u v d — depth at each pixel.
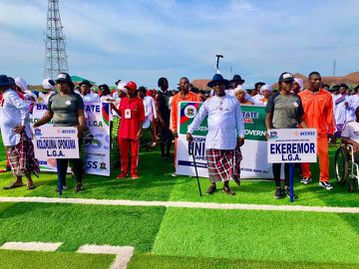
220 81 5.71
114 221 4.82
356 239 4.23
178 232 4.46
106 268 3.62
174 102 7.41
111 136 8.06
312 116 6.29
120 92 7.28
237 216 4.98
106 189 6.37
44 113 7.55
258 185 6.69
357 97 13.09
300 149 5.38
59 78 6.06
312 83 6.29
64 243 4.18
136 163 7.17
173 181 6.95
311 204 5.48
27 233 4.46
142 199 5.77
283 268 3.56
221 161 5.92
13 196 5.98
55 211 5.21
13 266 3.64
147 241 4.21
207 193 6.04
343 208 5.29
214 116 5.84
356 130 6.34
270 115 5.89
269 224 4.69
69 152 5.88
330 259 3.76
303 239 4.24
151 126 10.77
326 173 6.38
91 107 7.25
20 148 6.25
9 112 6.15
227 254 3.89
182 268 3.59
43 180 7.06
